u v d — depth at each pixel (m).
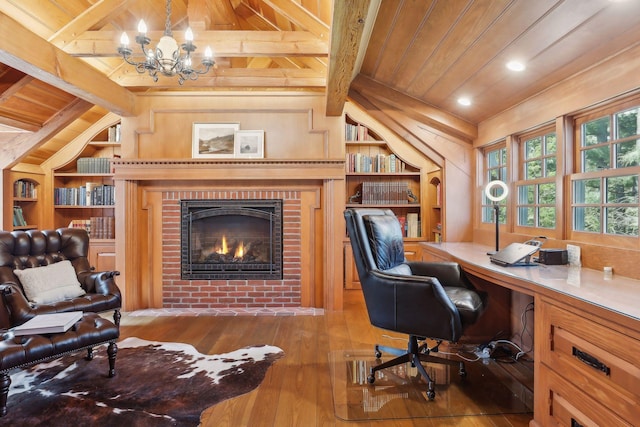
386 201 4.51
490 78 2.74
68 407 2.01
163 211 4.07
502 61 2.45
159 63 2.51
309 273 4.09
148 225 4.06
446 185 3.88
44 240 3.23
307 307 4.08
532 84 2.58
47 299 2.85
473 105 3.31
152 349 2.87
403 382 2.34
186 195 4.06
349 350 2.87
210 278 4.07
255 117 4.02
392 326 2.26
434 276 2.75
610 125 2.12
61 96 3.68
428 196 4.46
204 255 4.16
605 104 2.10
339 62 2.53
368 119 4.52
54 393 2.17
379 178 4.68
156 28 3.66
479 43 2.36
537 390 1.78
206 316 3.78
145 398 2.12
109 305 3.04
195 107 3.98
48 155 4.50
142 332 3.28
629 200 1.99
